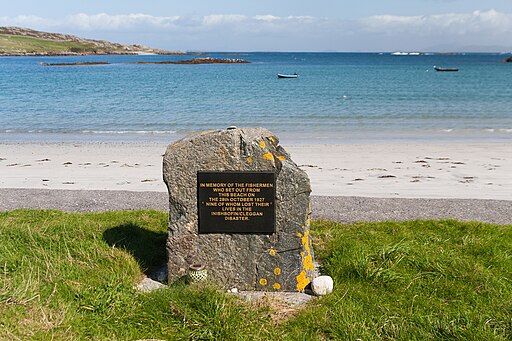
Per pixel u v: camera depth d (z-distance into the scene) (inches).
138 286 246.1
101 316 203.9
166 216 377.1
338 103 1382.9
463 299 223.0
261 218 240.1
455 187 548.7
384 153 746.8
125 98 1542.8
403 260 257.1
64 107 1326.3
